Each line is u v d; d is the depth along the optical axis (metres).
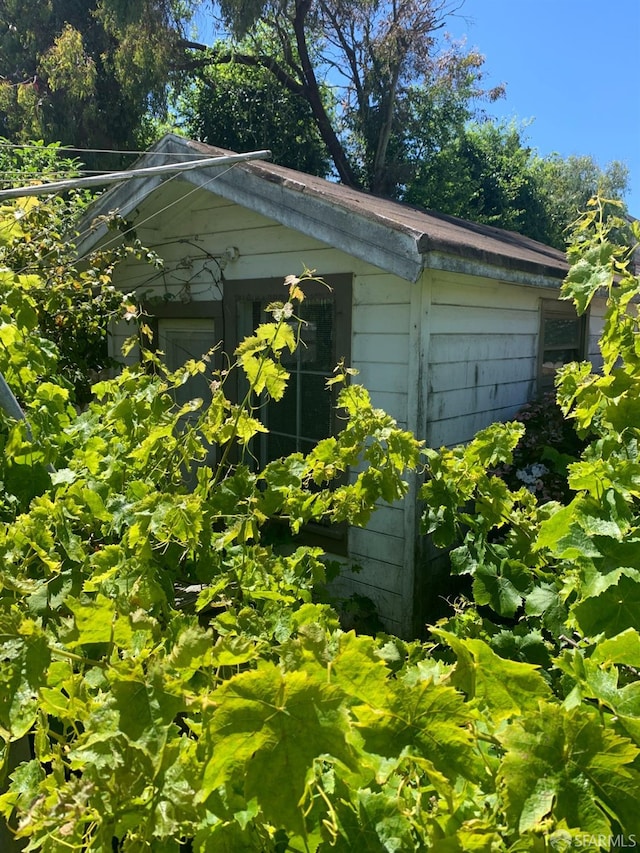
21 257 4.28
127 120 14.87
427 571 4.16
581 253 1.94
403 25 15.77
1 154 7.28
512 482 5.03
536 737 0.90
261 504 2.15
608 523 1.47
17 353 2.57
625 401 1.68
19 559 1.65
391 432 2.20
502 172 21.00
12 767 1.62
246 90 17.34
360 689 0.97
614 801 0.87
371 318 4.14
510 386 5.58
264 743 0.84
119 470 2.26
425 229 3.79
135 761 0.99
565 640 1.92
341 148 17.55
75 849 1.04
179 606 2.24
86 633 1.18
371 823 0.92
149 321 5.97
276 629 1.69
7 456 2.10
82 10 14.97
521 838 0.86
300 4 15.52
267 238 4.73
